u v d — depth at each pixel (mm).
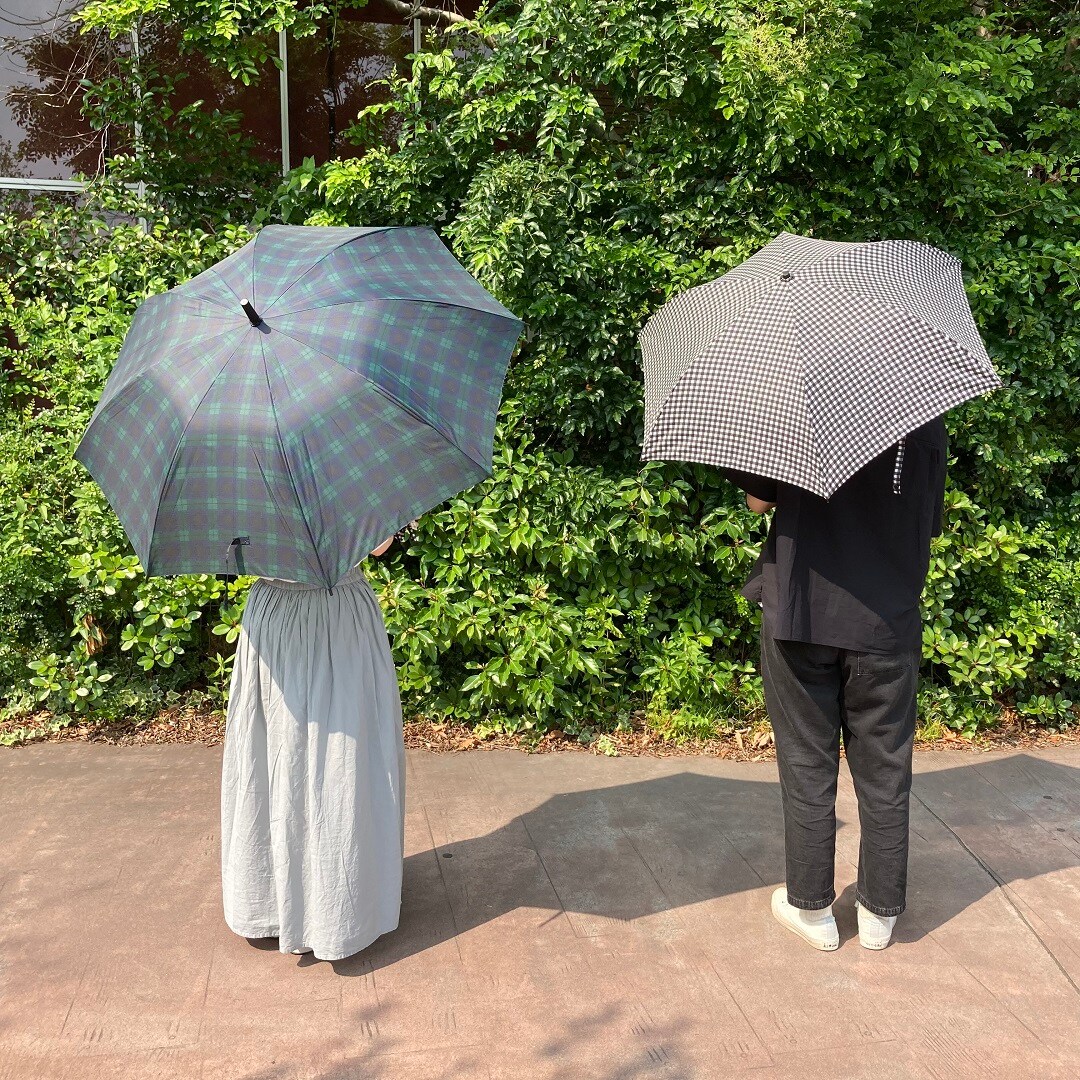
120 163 5207
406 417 2363
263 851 2814
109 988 2705
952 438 4812
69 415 4730
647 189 4754
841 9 4371
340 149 6320
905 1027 2600
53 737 4383
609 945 2936
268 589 2750
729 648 4938
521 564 4676
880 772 2832
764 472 2359
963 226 4973
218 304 2545
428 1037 2537
